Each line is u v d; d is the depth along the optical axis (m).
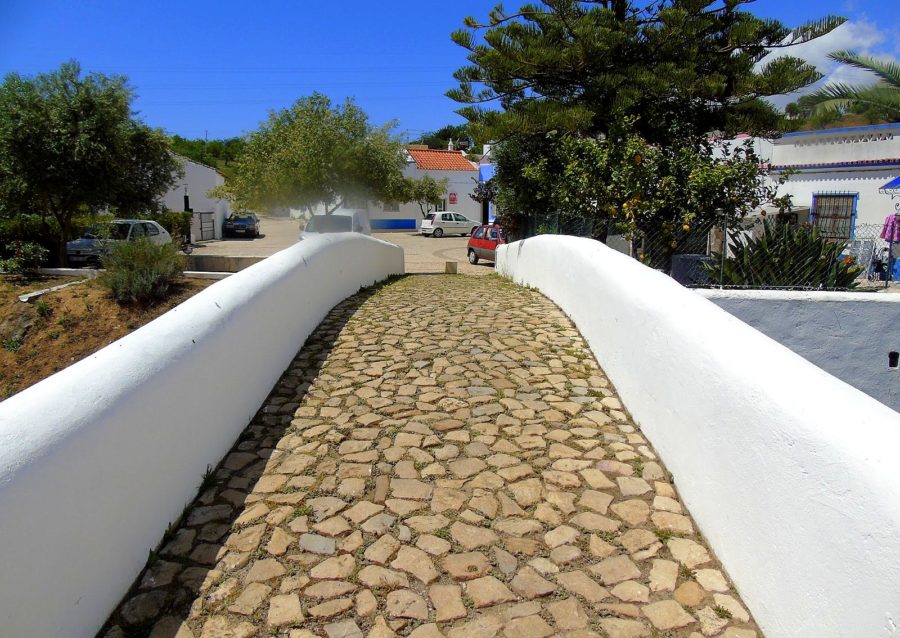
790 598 2.31
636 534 3.16
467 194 44.47
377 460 3.88
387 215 44.25
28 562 2.07
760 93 12.12
